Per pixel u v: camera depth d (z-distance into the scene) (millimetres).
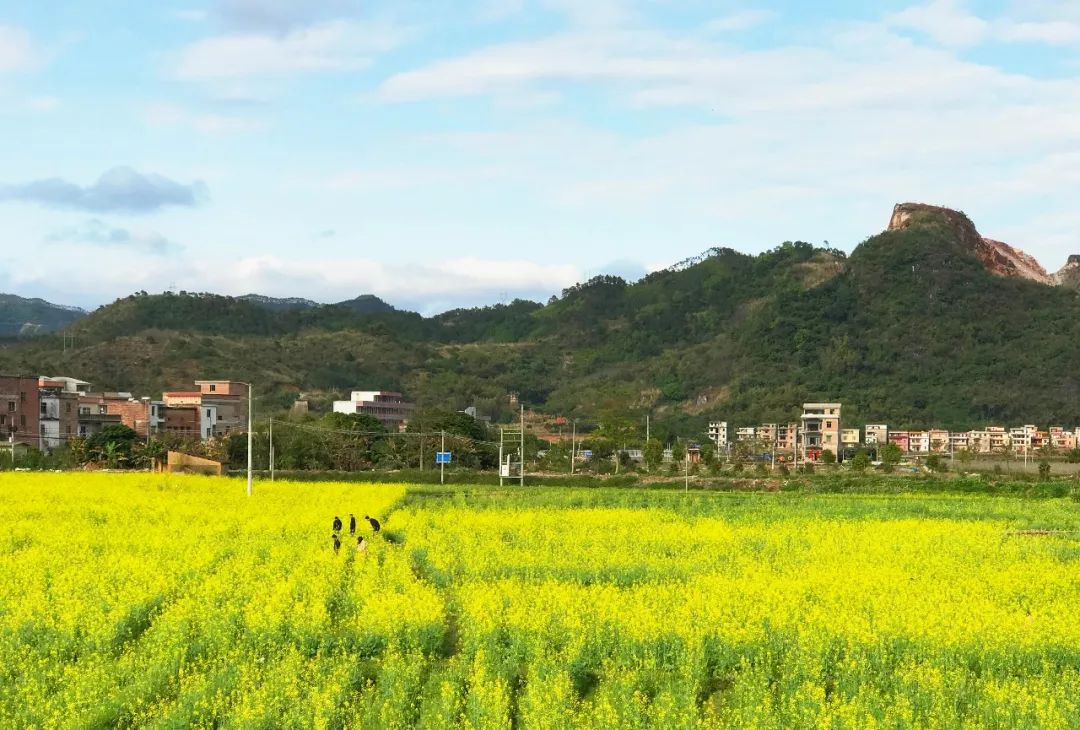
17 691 24500
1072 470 133500
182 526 52344
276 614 30016
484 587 34438
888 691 25781
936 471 129250
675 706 23828
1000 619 31781
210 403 160500
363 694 25422
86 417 142875
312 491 76625
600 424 163750
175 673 26109
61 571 38812
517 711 24609
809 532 55938
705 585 36125
